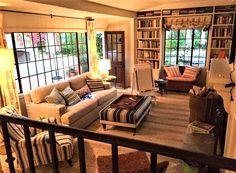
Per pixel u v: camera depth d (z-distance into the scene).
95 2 4.50
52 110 3.75
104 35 7.27
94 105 4.47
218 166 0.68
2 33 3.54
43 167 2.86
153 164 0.80
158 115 4.66
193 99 2.90
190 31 6.62
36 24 4.39
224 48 5.95
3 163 2.90
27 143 1.12
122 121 3.82
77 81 5.15
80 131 0.91
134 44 7.00
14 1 2.90
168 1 5.72
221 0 5.62
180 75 6.60
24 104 4.19
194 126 2.69
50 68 5.09
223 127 2.64
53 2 3.32
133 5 5.61
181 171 2.68
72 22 5.48
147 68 5.66
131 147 0.81
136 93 5.43
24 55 4.34
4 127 1.18
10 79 3.52
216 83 2.20
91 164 2.95
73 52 5.87
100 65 6.04
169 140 3.57
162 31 6.69
